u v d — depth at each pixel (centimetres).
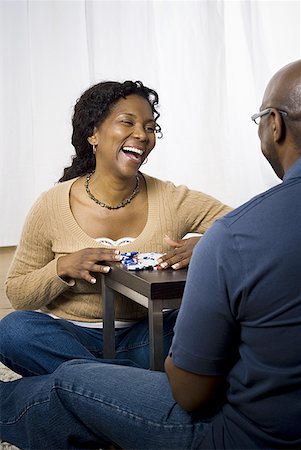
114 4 455
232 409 128
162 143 474
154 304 168
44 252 209
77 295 206
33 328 193
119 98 200
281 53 499
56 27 441
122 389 144
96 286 204
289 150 127
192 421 135
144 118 200
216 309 122
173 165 482
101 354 206
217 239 121
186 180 483
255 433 125
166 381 144
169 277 173
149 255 194
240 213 121
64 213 204
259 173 495
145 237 205
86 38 449
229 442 127
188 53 476
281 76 127
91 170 212
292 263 117
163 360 170
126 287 183
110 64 459
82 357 191
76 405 149
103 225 205
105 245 203
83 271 193
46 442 160
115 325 206
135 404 141
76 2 445
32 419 159
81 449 158
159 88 473
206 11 476
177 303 169
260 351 121
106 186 204
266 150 131
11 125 436
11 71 434
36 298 203
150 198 209
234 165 492
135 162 200
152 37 464
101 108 200
